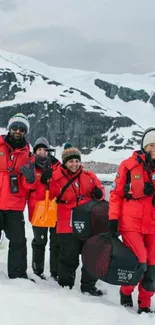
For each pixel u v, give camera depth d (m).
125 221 4.46
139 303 4.57
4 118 94.12
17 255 5.15
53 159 5.71
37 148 5.62
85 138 91.62
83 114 93.38
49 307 3.96
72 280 5.21
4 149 5.08
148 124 114.81
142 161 4.43
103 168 76.81
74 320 3.77
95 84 131.38
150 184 4.40
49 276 5.90
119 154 86.38
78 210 4.88
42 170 5.44
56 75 134.12
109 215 4.49
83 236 4.83
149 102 126.94
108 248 4.32
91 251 4.48
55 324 3.65
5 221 5.16
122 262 4.22
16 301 3.98
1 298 4.02
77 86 128.62
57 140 92.38
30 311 3.80
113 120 93.94
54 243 5.78
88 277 5.10
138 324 3.93
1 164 5.05
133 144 90.00
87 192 5.17
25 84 104.75
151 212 4.43
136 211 4.41
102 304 4.20
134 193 4.41
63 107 94.56
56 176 5.16
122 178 4.48
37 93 101.25
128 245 4.44
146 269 4.45
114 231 4.43
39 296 4.20
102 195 5.16
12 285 4.53
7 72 105.56
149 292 4.49
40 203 5.18
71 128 92.69
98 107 97.50
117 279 4.26
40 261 5.80
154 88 131.25
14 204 5.08
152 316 4.22
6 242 7.30
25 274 5.20
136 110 123.50
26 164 5.08
